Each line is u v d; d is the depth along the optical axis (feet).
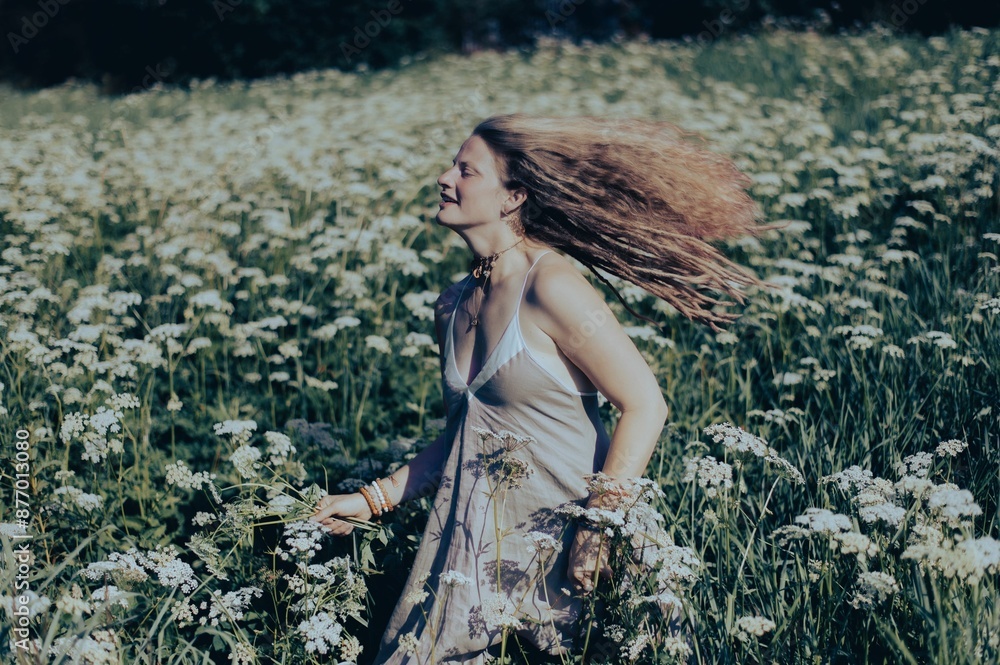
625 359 7.54
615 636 7.39
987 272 14.38
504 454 7.64
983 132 22.08
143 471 11.18
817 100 30.91
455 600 7.69
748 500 10.15
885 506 7.30
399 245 18.97
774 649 7.52
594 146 8.05
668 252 8.44
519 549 7.77
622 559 7.51
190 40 59.16
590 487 7.43
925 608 6.77
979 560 6.48
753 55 43.83
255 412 13.78
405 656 7.77
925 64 34.76
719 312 8.98
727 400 13.24
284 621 8.90
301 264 17.70
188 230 20.74
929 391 11.59
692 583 7.89
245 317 17.46
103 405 12.14
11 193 22.67
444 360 8.36
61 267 18.08
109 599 7.57
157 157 28.73
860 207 20.03
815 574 7.96
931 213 18.71
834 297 14.97
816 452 10.79
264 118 36.11
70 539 9.61
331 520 8.77
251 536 9.19
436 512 8.09
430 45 62.34
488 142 8.00
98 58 66.23
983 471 9.80
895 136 22.99
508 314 7.72
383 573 8.91
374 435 13.65
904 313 14.47
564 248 8.42
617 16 66.18
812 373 13.32
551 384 7.66
